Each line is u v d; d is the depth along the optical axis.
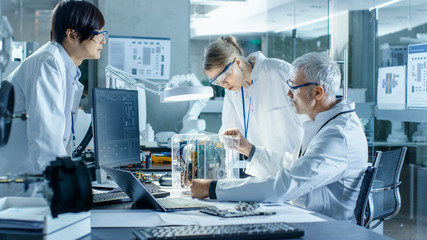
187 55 4.97
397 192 2.91
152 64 4.66
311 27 5.41
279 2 5.35
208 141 2.01
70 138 2.06
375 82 5.34
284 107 2.47
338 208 1.73
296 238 1.18
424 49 3.77
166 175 2.26
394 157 2.81
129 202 1.72
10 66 3.05
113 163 2.15
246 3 5.32
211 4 5.18
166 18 4.91
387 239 1.17
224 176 2.01
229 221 1.37
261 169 2.18
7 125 1.00
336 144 1.67
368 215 2.34
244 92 2.60
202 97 2.26
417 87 3.85
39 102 1.67
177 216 1.44
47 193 0.97
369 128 4.59
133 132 2.36
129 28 4.85
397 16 5.14
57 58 1.76
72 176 1.02
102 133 2.06
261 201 1.64
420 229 4.13
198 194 1.74
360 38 7.04
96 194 1.79
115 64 4.62
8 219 1.05
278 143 2.54
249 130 2.63
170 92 2.18
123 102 2.27
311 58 1.77
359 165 1.73
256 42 5.40
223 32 5.25
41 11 4.98
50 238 1.05
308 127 1.85
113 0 4.80
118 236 1.19
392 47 5.21
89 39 1.89
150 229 1.18
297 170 1.63
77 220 1.15
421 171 4.60
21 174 1.05
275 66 2.49
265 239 1.17
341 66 5.21
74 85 1.95
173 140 2.04
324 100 1.78
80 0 1.89
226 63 2.26
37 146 1.65
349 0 6.96
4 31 1.02
